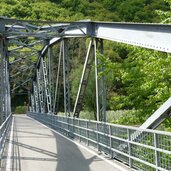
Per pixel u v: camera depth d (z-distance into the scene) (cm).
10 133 2367
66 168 1049
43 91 4278
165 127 1218
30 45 3372
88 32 1914
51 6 8781
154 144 852
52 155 1334
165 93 1202
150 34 1144
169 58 1215
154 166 855
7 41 2994
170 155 776
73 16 8150
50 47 3331
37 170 1026
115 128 1195
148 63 1266
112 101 1425
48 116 3284
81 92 2109
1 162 1166
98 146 1439
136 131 989
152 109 1273
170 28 1006
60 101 5006
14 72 6600
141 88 1255
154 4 4788
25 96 8700
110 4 7444
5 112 2522
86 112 4891
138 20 4641
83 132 1744
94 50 1900
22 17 8669
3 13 8519
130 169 1014
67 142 1792
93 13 7769
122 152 1110
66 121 2241
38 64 4584
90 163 1131
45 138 2016
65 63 2538
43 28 2430
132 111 1327
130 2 5931
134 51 1372
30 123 3866
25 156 1313
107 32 1681
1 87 2320
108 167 1049
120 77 1370
